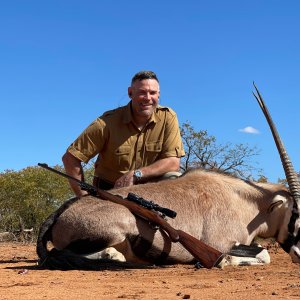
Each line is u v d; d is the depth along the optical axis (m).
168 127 2.86
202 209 2.66
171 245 2.57
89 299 1.61
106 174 2.91
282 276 2.24
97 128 2.79
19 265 2.75
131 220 2.50
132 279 2.13
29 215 6.31
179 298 1.62
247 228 2.75
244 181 2.83
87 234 2.48
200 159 6.92
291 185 2.79
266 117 2.89
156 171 2.81
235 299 1.60
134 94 2.77
